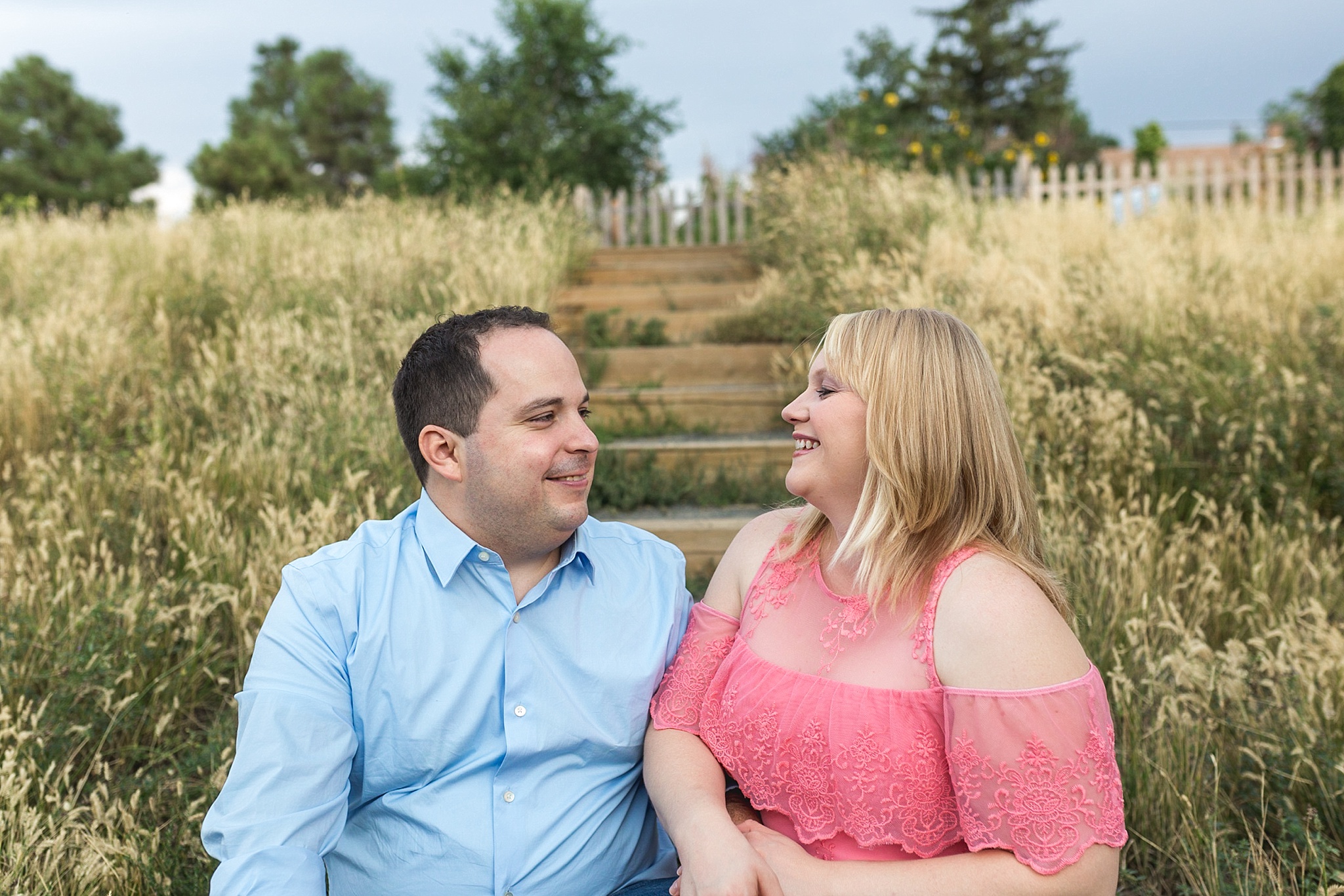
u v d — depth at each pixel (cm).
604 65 1284
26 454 365
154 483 330
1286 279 538
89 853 193
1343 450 377
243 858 138
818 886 132
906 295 486
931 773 136
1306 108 2200
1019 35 2356
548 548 165
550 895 156
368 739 157
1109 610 281
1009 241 602
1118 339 463
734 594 174
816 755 141
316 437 383
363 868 158
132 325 493
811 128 1220
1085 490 365
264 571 286
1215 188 1030
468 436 155
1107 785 127
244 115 4506
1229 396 395
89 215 827
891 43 2317
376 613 157
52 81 3909
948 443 143
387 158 4353
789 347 538
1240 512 336
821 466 152
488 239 656
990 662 131
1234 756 238
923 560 143
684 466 436
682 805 147
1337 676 248
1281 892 187
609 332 616
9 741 232
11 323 489
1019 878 124
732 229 1067
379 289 536
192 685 265
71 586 266
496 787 157
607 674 165
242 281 563
